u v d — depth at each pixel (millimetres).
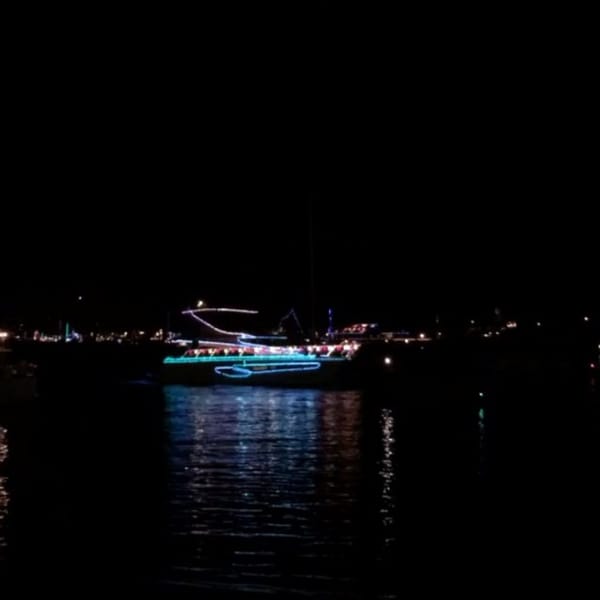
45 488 21938
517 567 14984
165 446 30391
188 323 83812
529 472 24328
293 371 68250
